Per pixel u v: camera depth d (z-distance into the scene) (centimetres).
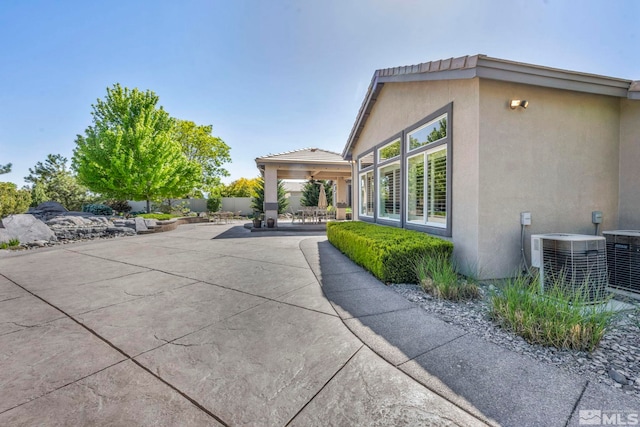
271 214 1570
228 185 3606
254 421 199
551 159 538
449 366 258
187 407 214
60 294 491
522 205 526
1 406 216
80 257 816
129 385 242
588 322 292
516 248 525
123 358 285
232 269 648
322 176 2002
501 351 283
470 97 524
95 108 1952
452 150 575
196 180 2167
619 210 570
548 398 214
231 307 418
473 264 518
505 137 516
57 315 399
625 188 561
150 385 241
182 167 2064
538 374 244
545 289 412
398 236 601
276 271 623
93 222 1379
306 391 230
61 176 2881
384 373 251
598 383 231
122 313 403
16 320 383
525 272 522
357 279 547
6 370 266
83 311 412
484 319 360
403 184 772
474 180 514
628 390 221
